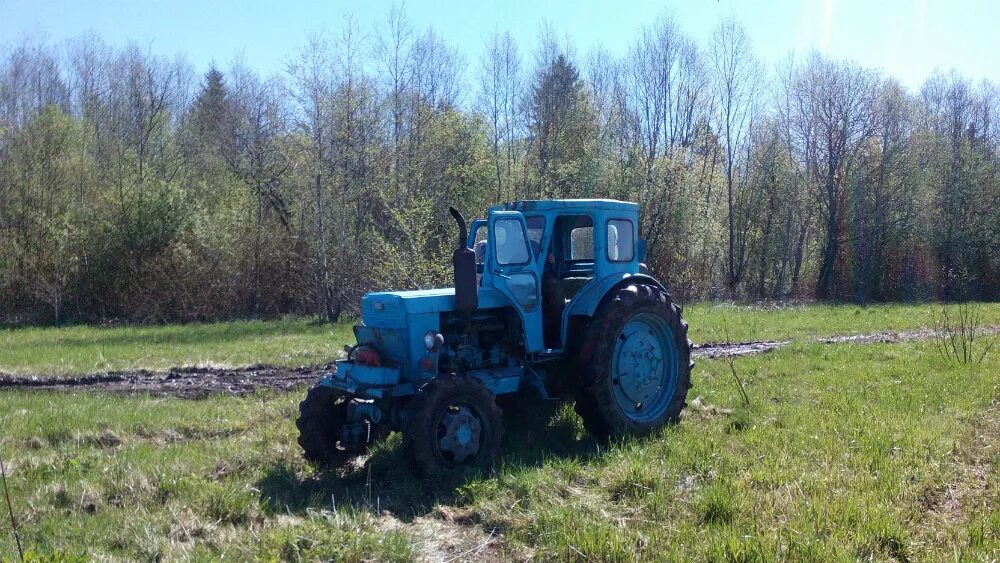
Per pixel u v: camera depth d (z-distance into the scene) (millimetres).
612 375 7336
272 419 8273
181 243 23844
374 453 6703
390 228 22172
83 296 23578
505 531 4977
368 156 22156
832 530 4688
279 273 24859
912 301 32938
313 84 21828
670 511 5207
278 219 25156
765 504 5195
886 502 5117
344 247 22281
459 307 6410
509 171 26406
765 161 36625
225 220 24422
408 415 5961
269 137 25391
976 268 36031
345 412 6785
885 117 35344
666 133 31453
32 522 5160
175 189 24609
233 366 12320
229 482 5980
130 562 4504
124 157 25781
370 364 6352
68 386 10773
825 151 35812
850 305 27625
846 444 6637
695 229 28828
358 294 22516
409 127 23984
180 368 12039
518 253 7043
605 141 30391
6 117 26891
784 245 36688
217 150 27734
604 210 7512
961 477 5805
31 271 23406
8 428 7750
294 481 6059
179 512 5273
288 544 4652
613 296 7332
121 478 5996
